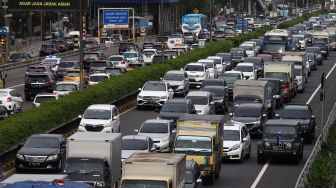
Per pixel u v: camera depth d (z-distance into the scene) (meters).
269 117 122.19
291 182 79.19
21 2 188.88
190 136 76.62
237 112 107.19
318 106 136.88
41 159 80.38
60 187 39.94
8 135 86.19
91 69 169.00
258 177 81.50
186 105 107.19
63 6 186.38
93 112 101.69
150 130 90.56
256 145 101.56
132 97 136.75
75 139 69.75
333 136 89.38
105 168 68.25
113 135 72.12
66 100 108.50
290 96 142.75
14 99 124.88
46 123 97.38
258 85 118.38
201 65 157.38
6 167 83.12
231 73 146.00
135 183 57.75
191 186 64.44
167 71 153.62
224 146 88.69
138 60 197.62
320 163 69.06
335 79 176.25
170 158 59.84
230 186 76.62
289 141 88.56
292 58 160.00
